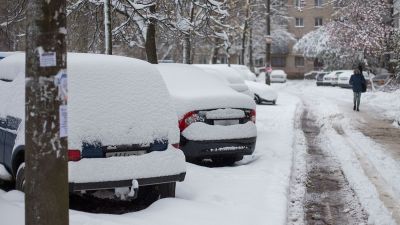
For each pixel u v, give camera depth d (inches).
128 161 231.8
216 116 338.6
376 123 657.0
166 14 585.6
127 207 261.9
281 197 272.8
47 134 142.3
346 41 1425.9
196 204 247.1
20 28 659.4
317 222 247.9
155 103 249.8
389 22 1379.2
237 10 1302.9
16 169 254.1
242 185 295.0
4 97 278.8
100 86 241.9
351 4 1379.2
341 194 300.0
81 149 224.5
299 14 2600.9
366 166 375.9
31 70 142.4
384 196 291.9
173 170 242.4
